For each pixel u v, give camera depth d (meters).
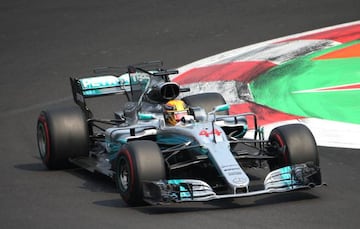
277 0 87.31
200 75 62.66
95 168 39.38
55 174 41.91
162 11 86.50
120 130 38.03
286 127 36.22
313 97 53.28
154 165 33.56
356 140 44.94
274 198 35.31
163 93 38.09
